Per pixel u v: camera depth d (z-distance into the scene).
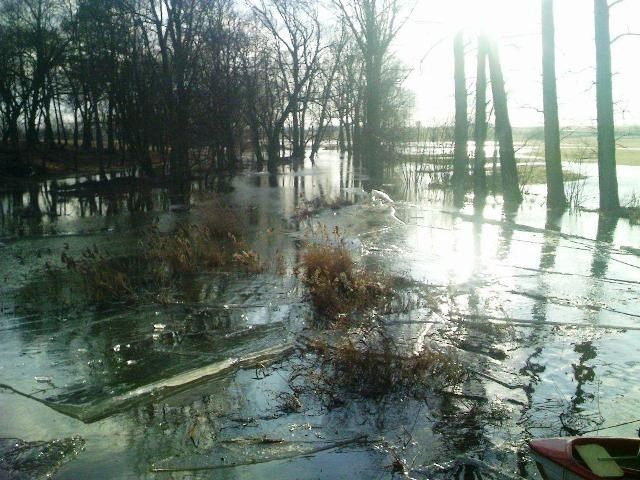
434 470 5.11
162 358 7.44
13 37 40.31
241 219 17.31
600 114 18.00
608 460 4.31
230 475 5.08
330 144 93.12
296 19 41.47
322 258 10.66
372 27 31.66
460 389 6.54
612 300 9.62
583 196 21.98
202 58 32.88
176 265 11.73
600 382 6.66
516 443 5.49
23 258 12.86
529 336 8.06
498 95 20.61
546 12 18.48
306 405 6.25
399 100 38.53
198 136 32.78
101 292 9.96
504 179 20.83
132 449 5.47
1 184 31.92
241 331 8.34
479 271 11.51
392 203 21.19
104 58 32.34
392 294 9.85
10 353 7.64
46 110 48.53
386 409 6.16
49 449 5.43
